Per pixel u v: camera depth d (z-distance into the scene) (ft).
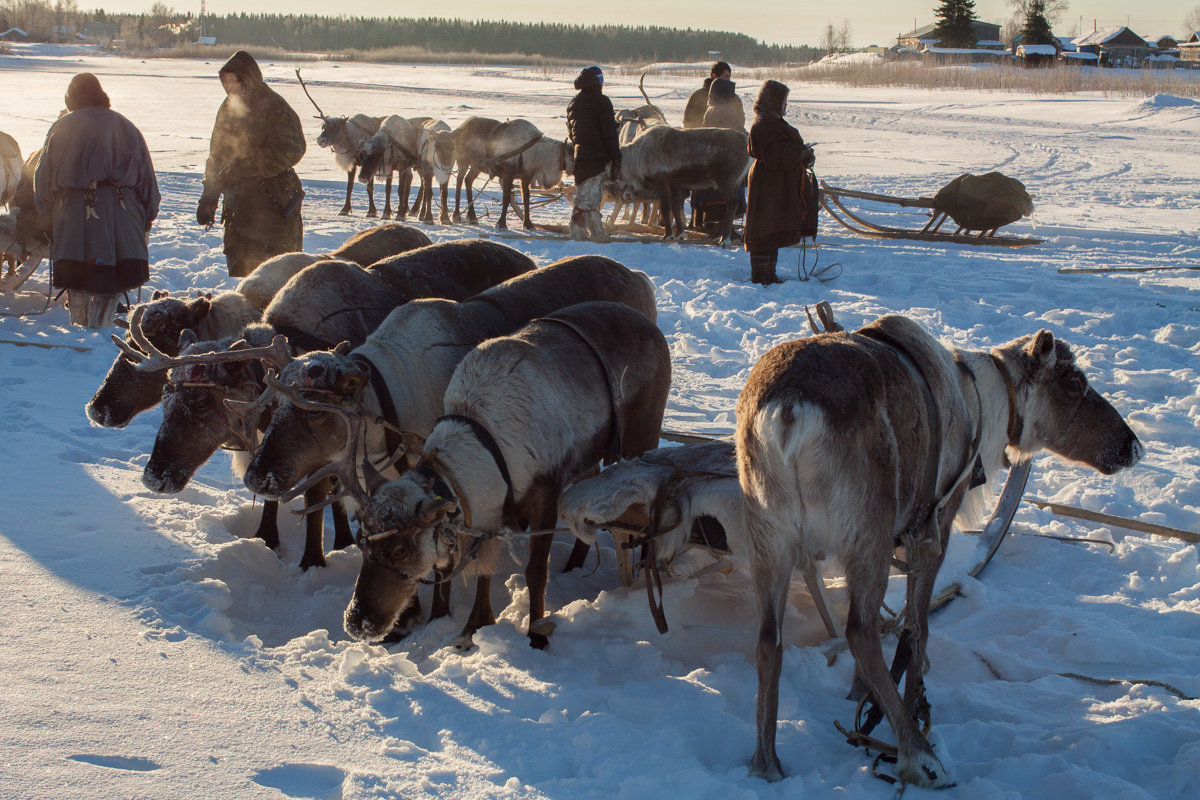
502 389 15.05
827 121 123.03
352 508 17.65
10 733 11.00
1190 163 85.20
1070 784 11.16
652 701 13.02
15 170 32.24
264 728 11.81
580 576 18.21
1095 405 15.62
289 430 15.67
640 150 49.52
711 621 16.16
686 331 33.42
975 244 51.42
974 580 16.93
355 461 14.38
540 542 15.39
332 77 220.02
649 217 57.72
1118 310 35.91
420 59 353.31
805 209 42.52
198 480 20.71
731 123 53.62
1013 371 15.19
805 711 13.12
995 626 15.93
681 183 49.55
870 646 11.45
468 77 222.48
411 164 56.08
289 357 16.10
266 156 29.17
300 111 116.26
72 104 28.91
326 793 10.85
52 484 19.03
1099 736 12.16
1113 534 19.22
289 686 12.90
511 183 54.24
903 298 38.34
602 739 11.94
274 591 17.26
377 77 221.25
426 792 10.79
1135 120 124.98
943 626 16.03
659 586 15.17
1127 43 312.71
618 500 14.82
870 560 11.59
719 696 13.17
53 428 22.27
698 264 44.62
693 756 11.93
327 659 13.83
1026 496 21.17
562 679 13.92
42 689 12.02
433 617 16.16
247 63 28.68
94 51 408.87
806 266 44.24
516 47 621.31
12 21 500.33
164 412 17.12
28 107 105.60
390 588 14.37
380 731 12.06
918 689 12.57
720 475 15.02
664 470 15.33
